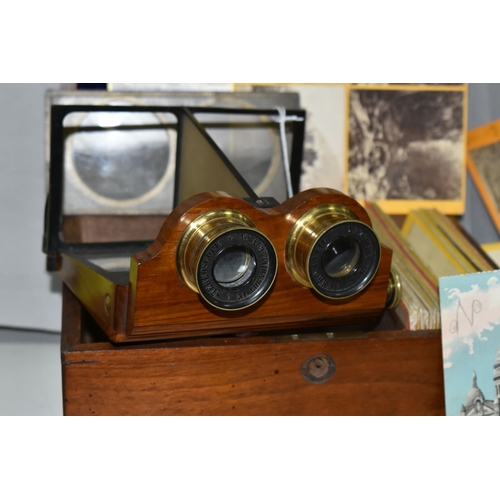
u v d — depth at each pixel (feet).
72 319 2.59
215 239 1.96
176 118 3.29
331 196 2.21
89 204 3.42
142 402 2.30
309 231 2.13
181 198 3.18
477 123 3.92
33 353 3.41
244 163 3.45
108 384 2.26
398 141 3.71
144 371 2.28
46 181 3.40
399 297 2.58
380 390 2.50
